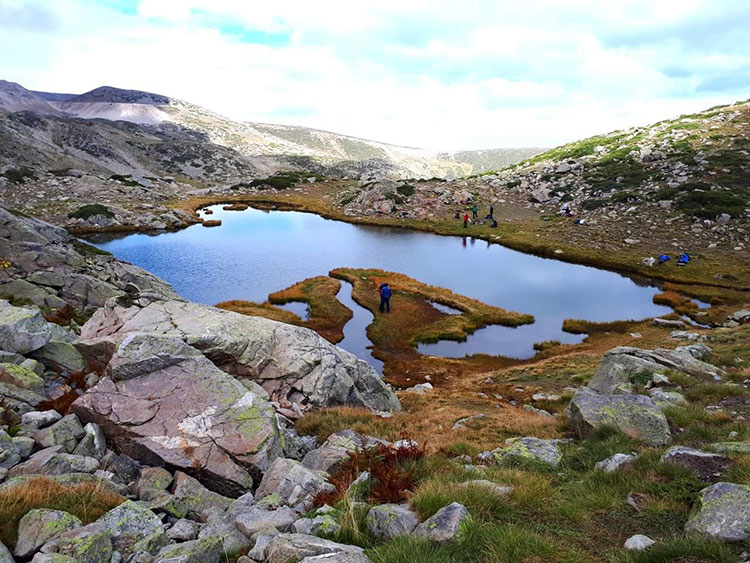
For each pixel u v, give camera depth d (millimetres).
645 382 19438
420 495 8820
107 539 7008
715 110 126125
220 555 7297
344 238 79438
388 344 39031
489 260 66875
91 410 12180
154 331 17359
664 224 72812
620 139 123750
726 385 18188
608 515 8211
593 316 45906
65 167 141750
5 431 11016
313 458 12977
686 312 44750
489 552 6777
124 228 79000
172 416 12312
